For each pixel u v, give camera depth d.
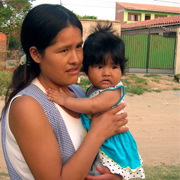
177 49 13.65
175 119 6.32
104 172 1.50
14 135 1.21
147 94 9.30
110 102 1.56
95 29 1.74
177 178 3.33
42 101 1.29
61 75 1.31
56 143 1.23
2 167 3.60
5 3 18.42
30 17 1.28
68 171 1.21
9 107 1.25
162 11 35.38
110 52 1.57
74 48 1.31
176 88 10.53
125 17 34.78
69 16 1.29
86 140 1.34
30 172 1.25
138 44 13.96
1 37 14.59
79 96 1.79
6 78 9.33
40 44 1.27
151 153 4.30
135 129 5.49
